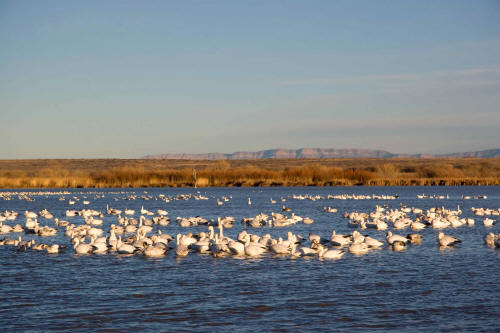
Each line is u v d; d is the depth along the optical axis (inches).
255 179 6378.0
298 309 1045.2
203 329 945.5
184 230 2218.3
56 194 5300.2
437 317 996.6
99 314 1021.2
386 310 1035.9
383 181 6117.1
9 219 2834.6
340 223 2460.6
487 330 933.8
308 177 6338.6
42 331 937.5
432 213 2568.9
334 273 1316.4
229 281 1246.9
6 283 1239.5
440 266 1390.3
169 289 1184.8
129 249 1596.9
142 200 4436.5
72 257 1541.6
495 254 1555.1
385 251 1614.2
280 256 1536.7
